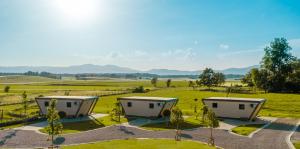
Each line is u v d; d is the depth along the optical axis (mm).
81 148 38594
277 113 73312
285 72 134250
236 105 62500
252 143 41625
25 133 48906
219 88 149750
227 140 43500
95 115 69250
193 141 42812
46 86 185875
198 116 66500
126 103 67438
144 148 38312
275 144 41062
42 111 68188
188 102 95188
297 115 69875
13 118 65562
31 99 100438
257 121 60969
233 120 61969
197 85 170750
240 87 156125
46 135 47219
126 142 42031
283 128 53062
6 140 43812
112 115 65750
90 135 47281
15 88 164250
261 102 61281
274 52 136250
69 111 65812
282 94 113688
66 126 55250
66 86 185000
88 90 142250
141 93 125375
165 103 64312
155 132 49656
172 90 139000
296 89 128750
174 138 44938
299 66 135750
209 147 39031
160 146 39500
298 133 48625
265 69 137875
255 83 135125
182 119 45656
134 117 66375
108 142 42125
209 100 65000
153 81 180750
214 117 41844
